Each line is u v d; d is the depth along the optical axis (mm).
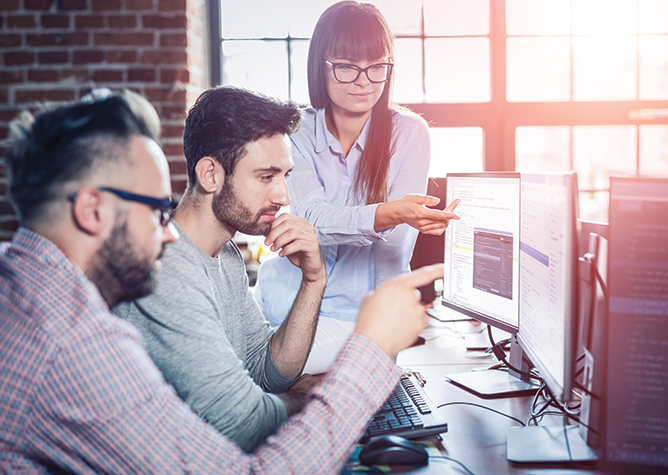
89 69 2529
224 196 1023
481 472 908
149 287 750
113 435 632
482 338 1752
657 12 3072
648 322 884
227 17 2979
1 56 2516
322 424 707
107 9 2516
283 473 676
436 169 3145
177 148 2559
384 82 1563
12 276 645
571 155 3160
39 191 663
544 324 993
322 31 1558
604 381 906
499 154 3129
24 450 626
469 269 1430
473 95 3107
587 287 983
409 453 932
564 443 984
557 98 3121
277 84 3029
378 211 1404
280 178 1046
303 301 1250
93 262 686
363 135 1676
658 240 875
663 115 3105
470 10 3049
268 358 1259
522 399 1253
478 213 1372
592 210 3201
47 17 2510
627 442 896
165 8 2523
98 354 627
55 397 612
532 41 3082
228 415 919
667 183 869
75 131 667
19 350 611
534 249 1062
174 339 925
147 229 707
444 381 1378
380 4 3033
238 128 993
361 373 738
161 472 648
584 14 3072
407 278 807
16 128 688
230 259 1243
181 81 2545
